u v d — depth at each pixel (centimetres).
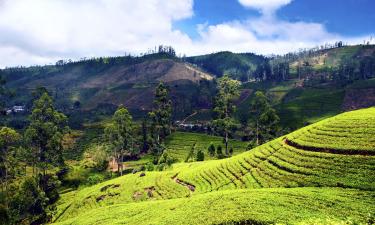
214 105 16238
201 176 7781
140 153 14638
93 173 12006
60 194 10381
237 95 14250
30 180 8750
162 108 16162
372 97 19700
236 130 17375
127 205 6819
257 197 4953
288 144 6894
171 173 8950
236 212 4509
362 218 3881
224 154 12938
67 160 13262
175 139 15425
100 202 8269
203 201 5391
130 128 12562
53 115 11131
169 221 4916
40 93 12812
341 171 5203
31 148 10500
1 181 9725
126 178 9544
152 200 7350
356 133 5828
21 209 8431
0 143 9119
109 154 12562
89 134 15988
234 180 6700
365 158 5194
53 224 6831
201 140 15138
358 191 4634
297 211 4275
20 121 18700
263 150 7344
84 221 6297
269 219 4109
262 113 13175
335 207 4253
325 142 6044
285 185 5538
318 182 5206
